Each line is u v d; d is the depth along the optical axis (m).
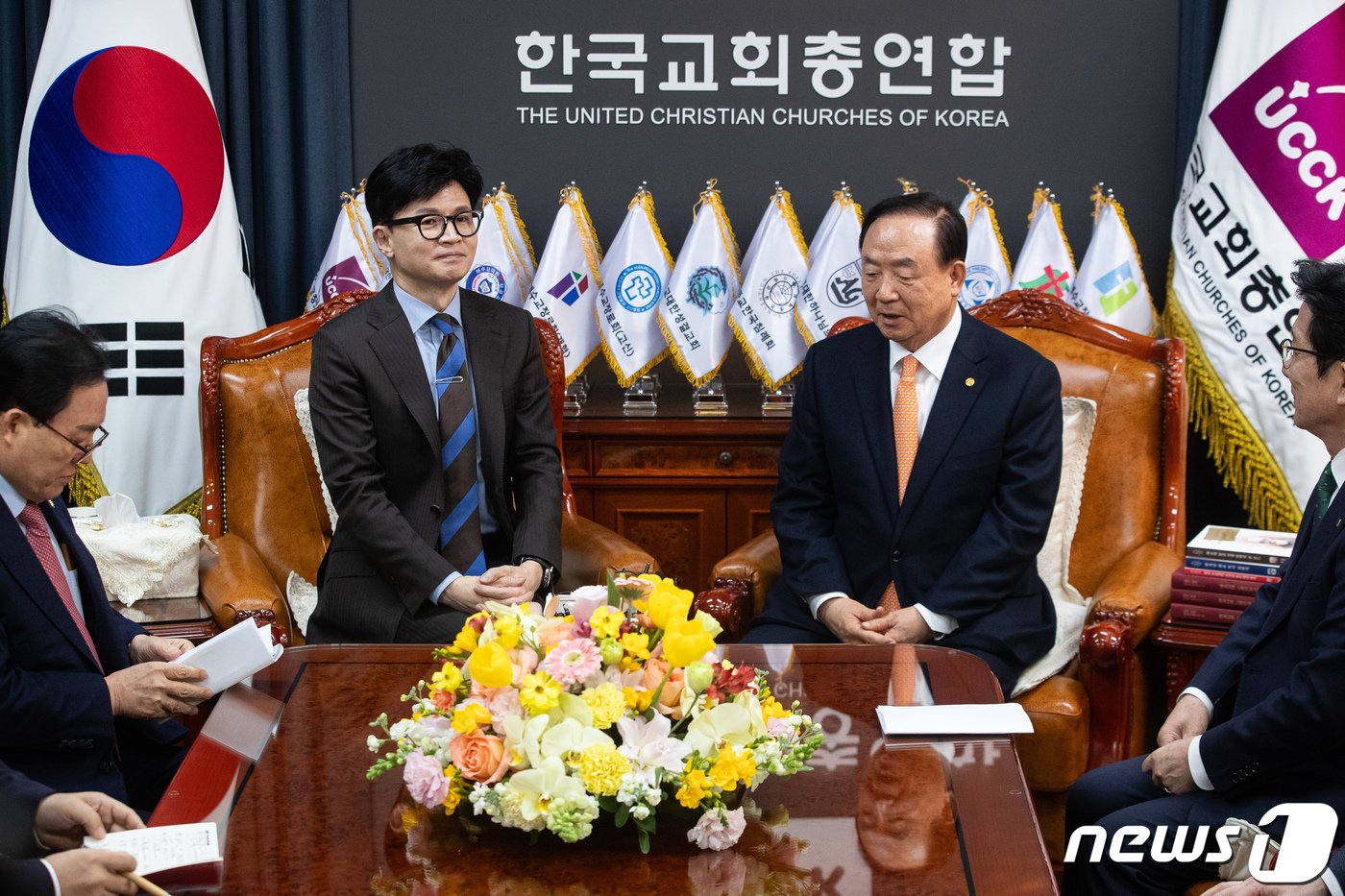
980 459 3.09
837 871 1.71
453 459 3.12
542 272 4.14
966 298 4.19
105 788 2.32
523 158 4.41
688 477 4.04
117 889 1.69
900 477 3.16
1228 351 3.95
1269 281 3.90
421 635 2.93
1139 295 4.09
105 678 2.31
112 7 3.88
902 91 4.36
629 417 4.04
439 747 1.82
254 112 4.35
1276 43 3.88
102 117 3.86
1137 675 3.02
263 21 4.22
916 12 4.32
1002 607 3.06
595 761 1.69
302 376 3.56
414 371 3.10
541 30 4.35
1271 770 2.23
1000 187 4.41
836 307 4.05
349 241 4.16
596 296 4.22
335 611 3.06
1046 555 3.39
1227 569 2.96
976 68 4.35
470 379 3.17
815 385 3.29
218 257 4.00
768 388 4.12
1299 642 2.33
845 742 2.13
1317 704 2.15
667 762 1.74
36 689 2.23
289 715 2.25
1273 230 3.89
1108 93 4.34
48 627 2.30
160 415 3.93
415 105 4.38
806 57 4.36
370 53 4.34
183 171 3.93
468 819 1.86
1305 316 2.36
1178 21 4.29
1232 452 4.00
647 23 4.34
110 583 3.14
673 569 4.12
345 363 3.07
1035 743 2.90
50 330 2.24
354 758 2.08
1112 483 3.42
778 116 4.39
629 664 1.81
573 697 1.76
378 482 3.09
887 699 2.32
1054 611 3.15
